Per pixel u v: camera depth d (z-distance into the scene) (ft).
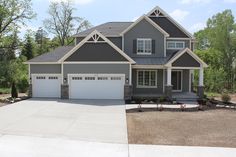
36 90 93.04
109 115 60.23
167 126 51.16
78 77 89.61
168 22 104.12
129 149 35.17
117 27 108.37
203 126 51.78
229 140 41.47
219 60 192.03
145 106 74.74
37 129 45.19
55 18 198.90
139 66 91.91
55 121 52.47
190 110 71.92
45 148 34.63
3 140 37.86
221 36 197.16
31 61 92.12
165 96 88.53
